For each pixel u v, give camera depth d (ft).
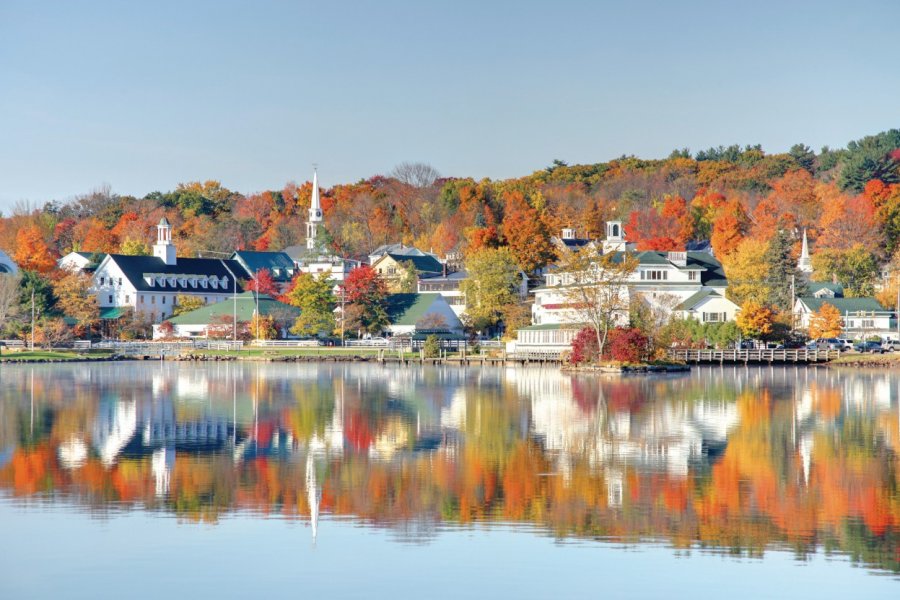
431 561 137.69
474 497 171.12
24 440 230.68
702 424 254.06
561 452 212.43
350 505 166.30
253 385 385.70
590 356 453.17
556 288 538.88
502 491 175.22
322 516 159.53
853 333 619.26
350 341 625.82
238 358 586.04
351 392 351.05
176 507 164.96
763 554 139.95
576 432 240.53
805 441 225.97
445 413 280.10
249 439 231.91
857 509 161.99
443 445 222.07
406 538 147.74
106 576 132.05
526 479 184.44
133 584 129.39
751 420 261.44
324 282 655.76
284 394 344.49
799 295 644.69
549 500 168.66
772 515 158.51
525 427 249.75
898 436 233.35
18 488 177.99
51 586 128.67
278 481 183.52
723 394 332.39
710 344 513.86
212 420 266.57
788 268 610.65
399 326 648.79
